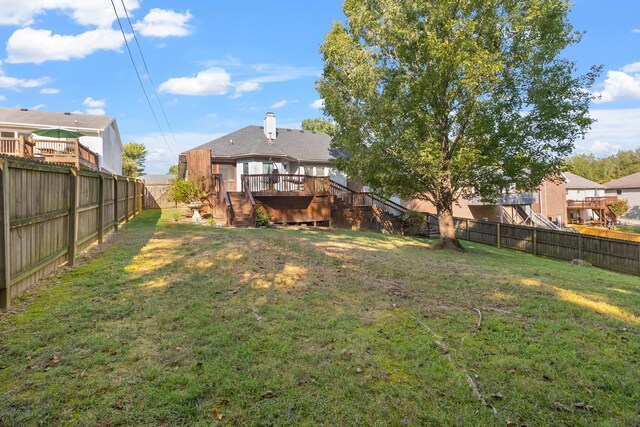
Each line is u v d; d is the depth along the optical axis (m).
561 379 3.00
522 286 6.07
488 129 10.80
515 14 10.23
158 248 7.36
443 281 6.16
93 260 6.12
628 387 2.89
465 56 9.67
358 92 11.50
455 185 12.18
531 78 10.64
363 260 7.62
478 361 3.26
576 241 12.27
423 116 10.55
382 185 13.09
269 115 22.95
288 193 15.62
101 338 3.31
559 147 10.74
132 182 13.98
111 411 2.33
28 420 2.20
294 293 4.98
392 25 10.89
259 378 2.81
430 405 2.61
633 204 42.09
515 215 27.72
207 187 14.89
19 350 3.00
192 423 2.28
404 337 3.71
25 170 4.21
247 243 8.32
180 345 3.27
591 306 5.04
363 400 2.62
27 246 4.30
